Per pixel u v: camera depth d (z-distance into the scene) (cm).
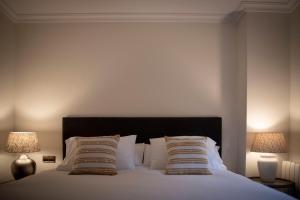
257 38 311
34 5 320
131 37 346
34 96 348
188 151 265
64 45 348
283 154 309
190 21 345
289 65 312
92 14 341
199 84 343
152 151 299
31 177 239
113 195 175
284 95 310
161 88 343
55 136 344
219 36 345
